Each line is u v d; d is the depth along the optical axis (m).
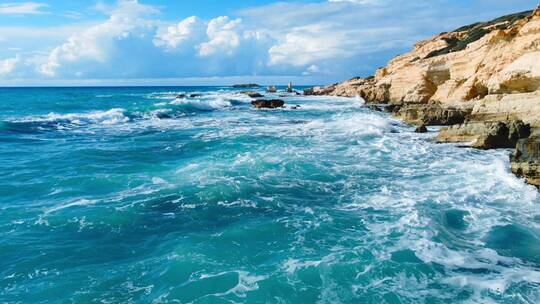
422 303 6.86
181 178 14.05
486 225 10.16
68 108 42.81
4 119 29.05
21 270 7.96
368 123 28.36
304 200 12.02
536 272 7.90
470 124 20.14
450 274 7.78
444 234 9.57
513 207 11.37
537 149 13.02
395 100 44.22
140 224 10.17
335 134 24.58
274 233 9.66
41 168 15.56
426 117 28.03
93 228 9.88
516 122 18.58
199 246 8.97
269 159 17.02
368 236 9.43
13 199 11.84
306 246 8.94
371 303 6.87
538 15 23.03
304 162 16.61
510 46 24.53
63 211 10.90
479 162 16.45
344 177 14.52
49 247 8.91
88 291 7.29
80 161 16.86
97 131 26.50
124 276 7.79
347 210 11.16
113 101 56.06
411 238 9.29
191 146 20.55
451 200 11.95
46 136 24.02
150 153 18.72
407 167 15.99
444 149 19.36
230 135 24.58
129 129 27.67
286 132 25.84
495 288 7.31
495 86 23.64
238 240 9.28
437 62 38.06
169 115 37.72
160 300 7.00
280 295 7.10
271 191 12.77
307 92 85.81
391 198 12.17
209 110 44.81
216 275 7.76
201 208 11.27
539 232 9.77
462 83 31.45
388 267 7.98
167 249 8.88
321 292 7.18
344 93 74.12
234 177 14.17
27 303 6.92
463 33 59.69
